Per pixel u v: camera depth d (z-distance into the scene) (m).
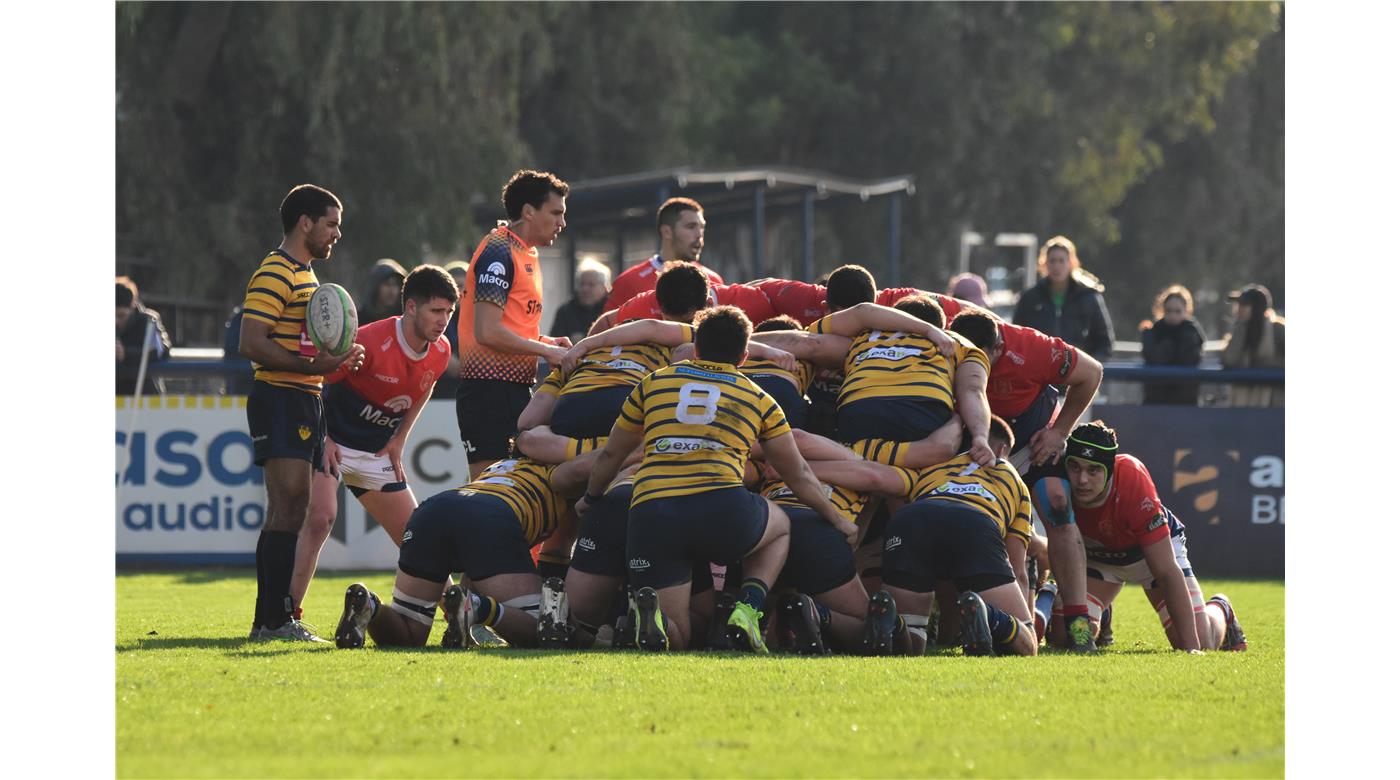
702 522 21.38
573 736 14.95
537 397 25.36
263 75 85.31
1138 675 19.27
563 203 28.08
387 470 27.16
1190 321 48.03
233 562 44.84
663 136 108.38
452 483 44.59
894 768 13.65
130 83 84.31
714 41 121.81
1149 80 128.88
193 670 19.11
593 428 24.08
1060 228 132.50
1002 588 22.36
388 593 36.28
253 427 23.98
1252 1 126.44
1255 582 44.19
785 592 23.12
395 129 87.00
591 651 21.59
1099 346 46.44
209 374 45.31
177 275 85.38
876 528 25.39
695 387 21.75
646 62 107.44
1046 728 15.47
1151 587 26.69
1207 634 26.14
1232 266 143.62
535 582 23.03
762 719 15.78
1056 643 26.33
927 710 16.33
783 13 128.75
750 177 78.50
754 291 28.77
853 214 118.06
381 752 14.29
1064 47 128.12
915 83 123.12
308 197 23.61
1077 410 26.81
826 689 17.58
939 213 125.12
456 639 22.34
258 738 14.88
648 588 21.31
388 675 18.53
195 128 87.50
